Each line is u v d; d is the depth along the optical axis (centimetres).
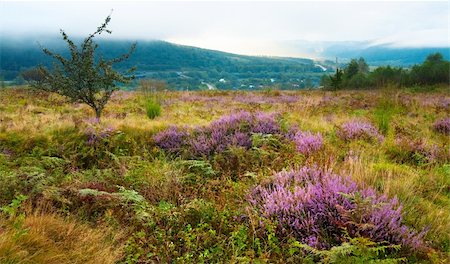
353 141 800
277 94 2642
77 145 812
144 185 581
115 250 386
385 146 769
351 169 546
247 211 449
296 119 1049
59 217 454
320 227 406
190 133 842
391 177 563
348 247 334
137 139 855
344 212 394
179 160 707
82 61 1062
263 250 380
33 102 1733
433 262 355
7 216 443
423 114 1307
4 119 1109
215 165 676
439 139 876
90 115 1308
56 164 688
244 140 775
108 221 445
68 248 383
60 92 1075
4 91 2227
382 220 390
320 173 527
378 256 366
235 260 362
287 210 427
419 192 518
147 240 415
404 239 374
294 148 712
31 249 360
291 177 541
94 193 495
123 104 1734
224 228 438
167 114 1290
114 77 1095
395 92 1683
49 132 855
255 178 559
